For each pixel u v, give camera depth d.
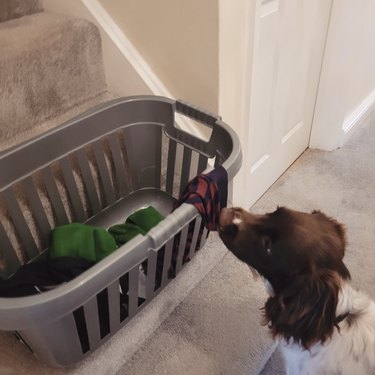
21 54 1.20
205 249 1.48
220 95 1.33
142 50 1.41
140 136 1.44
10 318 0.81
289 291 0.94
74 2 1.39
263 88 1.55
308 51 1.75
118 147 1.42
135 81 1.43
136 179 1.54
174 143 1.42
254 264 1.04
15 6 1.41
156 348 1.33
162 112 1.38
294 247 0.96
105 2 1.38
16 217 1.23
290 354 1.06
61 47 1.29
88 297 0.89
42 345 1.01
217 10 1.16
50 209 1.34
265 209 1.82
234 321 1.39
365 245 1.64
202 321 1.39
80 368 1.18
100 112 1.31
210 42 1.23
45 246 1.36
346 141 2.19
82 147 1.32
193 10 1.21
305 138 2.11
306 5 1.58
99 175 1.44
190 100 1.41
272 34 1.46
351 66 1.87
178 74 1.38
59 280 1.20
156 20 1.31
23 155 1.18
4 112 1.21
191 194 1.08
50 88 1.31
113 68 1.45
